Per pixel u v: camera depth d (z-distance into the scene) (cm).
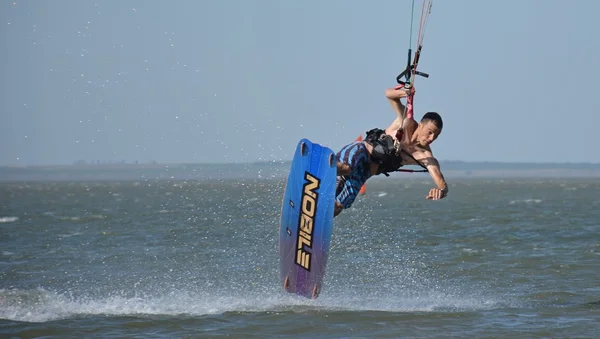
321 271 4025
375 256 7062
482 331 3950
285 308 4553
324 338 3819
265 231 9275
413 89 3903
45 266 6462
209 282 5616
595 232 9219
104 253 7344
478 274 5925
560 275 5809
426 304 4722
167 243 8138
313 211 4019
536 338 3803
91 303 4716
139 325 4100
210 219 11025
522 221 11162
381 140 3956
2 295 4916
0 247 7944
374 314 4356
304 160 4072
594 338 3797
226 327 4047
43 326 4069
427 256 7031
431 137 3894
